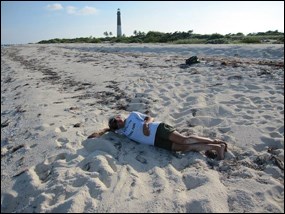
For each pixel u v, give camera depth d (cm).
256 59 1278
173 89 903
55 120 738
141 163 517
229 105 738
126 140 598
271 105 716
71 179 475
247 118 659
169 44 2148
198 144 534
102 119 727
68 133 646
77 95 966
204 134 611
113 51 2055
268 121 632
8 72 1767
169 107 764
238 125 625
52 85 1166
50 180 484
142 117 584
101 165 497
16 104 970
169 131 548
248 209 397
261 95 787
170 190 440
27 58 2333
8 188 485
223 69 1089
